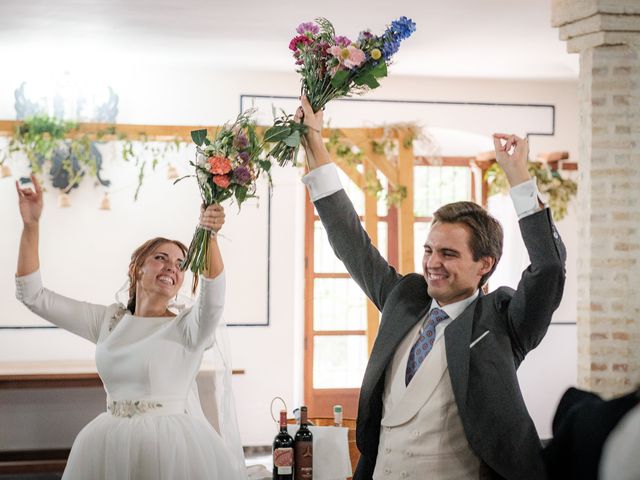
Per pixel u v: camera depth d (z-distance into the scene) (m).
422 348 2.60
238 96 8.38
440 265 2.57
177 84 8.28
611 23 5.26
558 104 8.88
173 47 7.41
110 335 3.37
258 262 8.45
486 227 2.59
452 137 9.20
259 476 3.97
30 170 8.09
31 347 8.03
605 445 1.82
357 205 9.42
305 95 2.89
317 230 9.20
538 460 2.42
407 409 2.54
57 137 7.62
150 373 3.23
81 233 8.19
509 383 2.46
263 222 8.45
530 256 2.50
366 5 6.02
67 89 7.93
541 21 6.44
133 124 8.05
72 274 8.17
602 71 5.35
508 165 2.54
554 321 8.89
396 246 9.48
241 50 7.49
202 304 3.15
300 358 9.11
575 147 8.91
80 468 3.22
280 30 6.77
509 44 7.22
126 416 3.23
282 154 2.96
